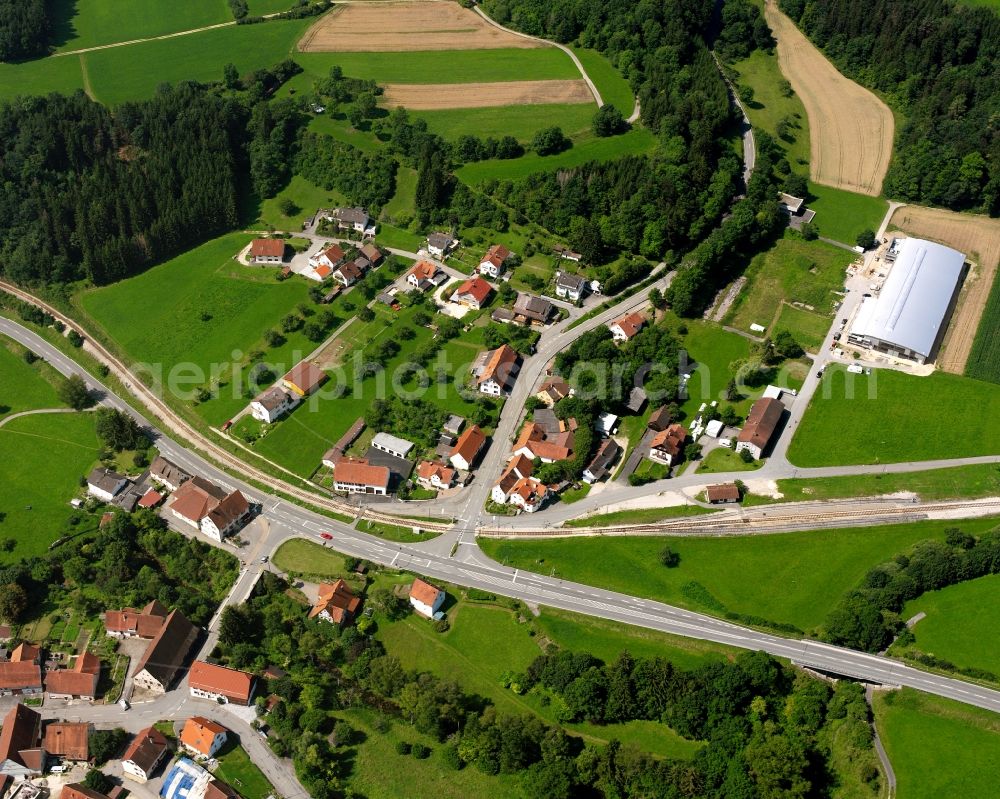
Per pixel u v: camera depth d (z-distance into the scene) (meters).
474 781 170.50
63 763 174.62
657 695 175.88
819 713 173.38
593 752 167.38
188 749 175.50
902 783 162.00
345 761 174.62
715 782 161.50
